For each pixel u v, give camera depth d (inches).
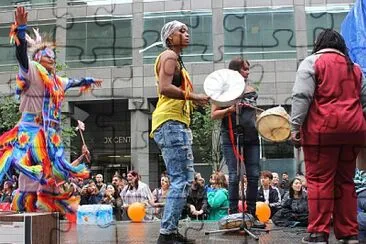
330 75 154.2
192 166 164.9
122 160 789.9
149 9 790.5
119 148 796.0
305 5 704.4
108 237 200.8
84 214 274.2
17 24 202.5
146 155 750.5
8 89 741.3
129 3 795.4
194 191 307.4
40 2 773.9
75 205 224.2
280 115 181.2
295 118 154.9
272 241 174.4
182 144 161.8
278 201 311.4
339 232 158.9
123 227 256.4
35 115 214.4
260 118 183.9
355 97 156.3
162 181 374.6
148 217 326.6
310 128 154.0
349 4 674.2
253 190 213.5
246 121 207.0
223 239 180.4
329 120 151.3
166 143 161.5
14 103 701.3
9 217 141.9
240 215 198.7
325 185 153.6
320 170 153.9
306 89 153.6
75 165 233.8
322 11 690.8
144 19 794.2
